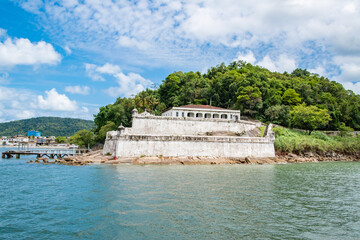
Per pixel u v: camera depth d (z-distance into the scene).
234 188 33.12
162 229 19.45
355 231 19.95
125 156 59.62
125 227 19.78
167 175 41.78
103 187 32.47
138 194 29.02
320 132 91.50
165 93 123.88
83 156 66.88
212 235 18.56
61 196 28.36
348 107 107.06
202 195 29.08
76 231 19.11
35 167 53.41
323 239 18.39
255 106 95.44
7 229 19.52
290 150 72.44
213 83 115.06
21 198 27.70
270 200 27.92
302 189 33.84
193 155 62.75
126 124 99.19
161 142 61.59
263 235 18.77
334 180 41.03
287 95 103.38
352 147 80.62
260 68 155.50
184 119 73.06
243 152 66.19
